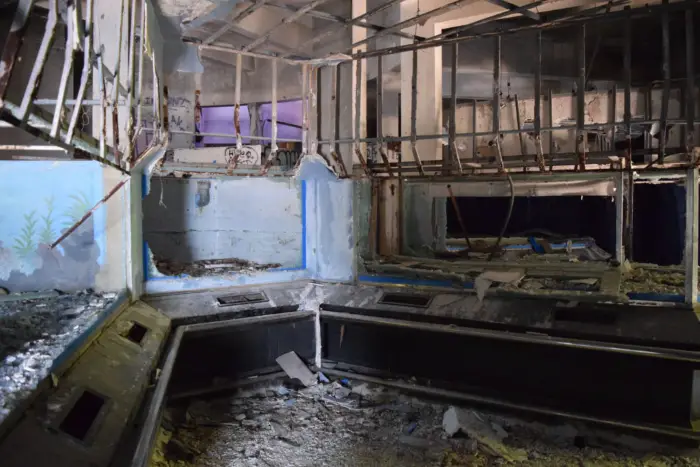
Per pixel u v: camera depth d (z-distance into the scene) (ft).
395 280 16.85
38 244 13.15
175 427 13.12
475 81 36.35
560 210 38.45
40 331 9.58
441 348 14.78
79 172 13.15
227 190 19.95
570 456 12.12
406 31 25.40
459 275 15.97
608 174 15.02
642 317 13.05
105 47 13.20
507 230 39.55
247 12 14.96
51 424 6.70
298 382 15.92
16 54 5.25
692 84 12.61
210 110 38.63
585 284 14.79
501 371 14.01
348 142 17.52
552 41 33.99
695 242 13.06
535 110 14.47
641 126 19.77
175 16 14.44
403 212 21.06
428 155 26.16
